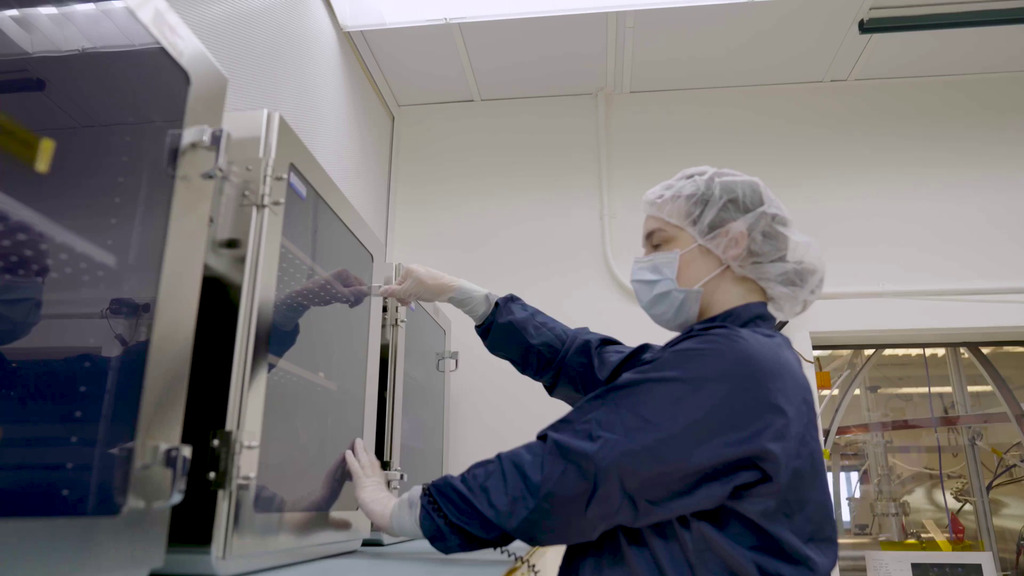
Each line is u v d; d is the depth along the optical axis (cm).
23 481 86
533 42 250
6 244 99
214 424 85
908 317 241
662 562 89
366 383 141
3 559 74
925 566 239
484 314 149
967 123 265
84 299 94
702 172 118
